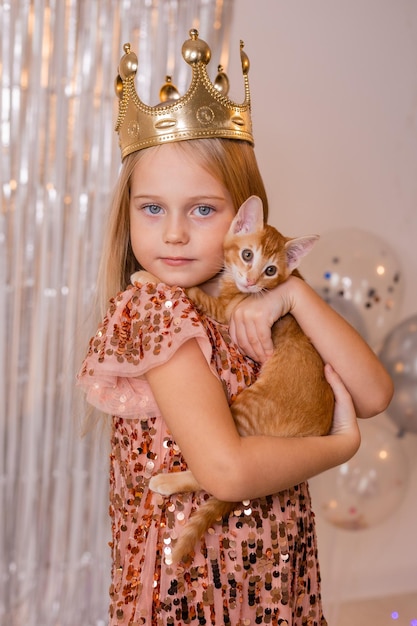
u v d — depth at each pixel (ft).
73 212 8.67
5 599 8.87
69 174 8.62
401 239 10.13
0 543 8.79
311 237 3.89
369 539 10.05
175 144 3.61
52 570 9.02
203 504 3.36
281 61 9.27
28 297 8.66
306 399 3.68
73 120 8.57
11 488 8.80
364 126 9.77
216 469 3.07
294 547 3.62
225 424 3.15
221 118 3.68
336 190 9.74
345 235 8.20
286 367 3.72
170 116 3.59
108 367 3.36
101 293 4.12
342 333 3.79
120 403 3.45
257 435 3.53
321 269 8.03
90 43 8.52
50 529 8.98
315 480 8.24
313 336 3.80
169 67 8.75
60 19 8.39
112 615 3.59
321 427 3.70
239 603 3.39
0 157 8.41
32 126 8.47
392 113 9.89
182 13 8.75
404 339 8.27
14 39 8.31
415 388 8.17
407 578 10.25
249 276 3.73
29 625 8.92
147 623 3.35
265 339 3.73
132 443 3.57
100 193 8.69
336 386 3.80
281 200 9.48
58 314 8.74
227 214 3.75
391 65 9.81
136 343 3.36
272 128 9.34
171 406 3.21
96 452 8.91
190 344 3.30
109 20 8.54
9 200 8.49
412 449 10.00
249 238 3.76
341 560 9.84
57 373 8.79
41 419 8.79
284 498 3.59
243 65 4.01
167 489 3.35
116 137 8.66
